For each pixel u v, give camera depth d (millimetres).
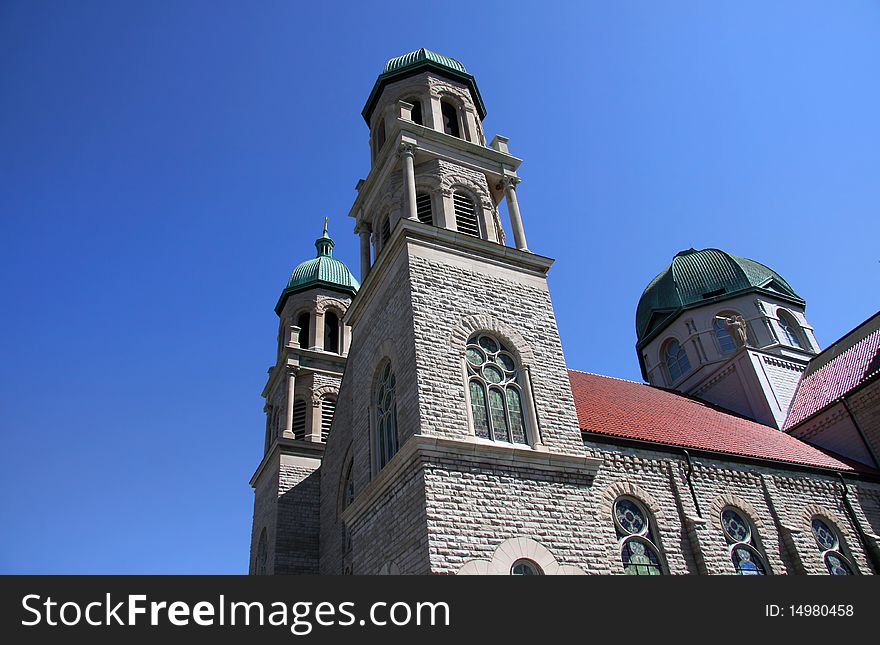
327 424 35188
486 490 17500
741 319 40500
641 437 22812
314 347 37750
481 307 21531
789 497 24391
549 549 17312
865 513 25938
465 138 28438
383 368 22203
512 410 19953
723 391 39375
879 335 35344
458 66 31422
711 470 23250
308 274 41344
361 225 28281
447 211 24484
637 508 21062
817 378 37344
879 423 30484
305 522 30672
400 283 21609
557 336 22297
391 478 18516
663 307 45750
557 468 18875
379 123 30312
